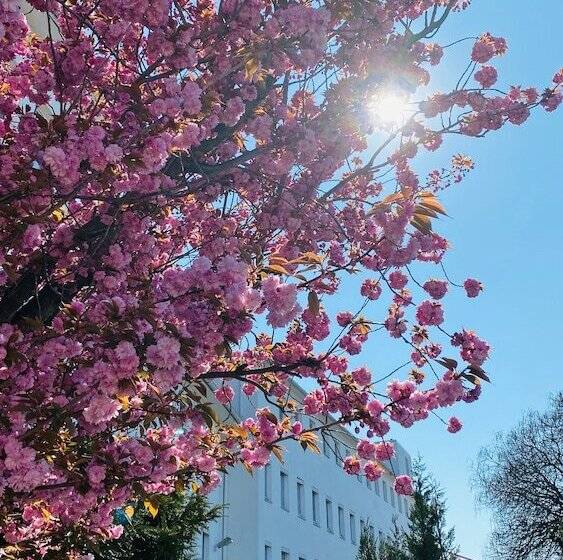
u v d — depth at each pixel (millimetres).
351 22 5348
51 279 4562
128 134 4152
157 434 5453
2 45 4262
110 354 3719
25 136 4184
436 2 5816
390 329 6016
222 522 25281
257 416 6129
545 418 31594
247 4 4730
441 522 29281
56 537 5723
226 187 5539
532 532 29500
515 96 5562
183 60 4426
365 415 5695
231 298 3904
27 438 3775
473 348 5543
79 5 4898
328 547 34219
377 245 5047
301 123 5434
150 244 4793
